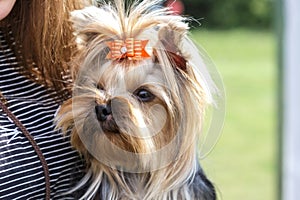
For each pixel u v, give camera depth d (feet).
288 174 16.83
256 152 35.81
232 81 52.42
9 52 9.18
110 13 8.88
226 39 68.80
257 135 38.96
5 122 8.57
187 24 8.78
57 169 8.84
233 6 74.23
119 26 8.74
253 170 32.76
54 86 9.20
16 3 9.28
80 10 9.12
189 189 9.47
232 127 40.65
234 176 31.91
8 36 9.33
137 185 9.44
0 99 8.68
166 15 8.86
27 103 8.85
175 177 9.23
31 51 9.21
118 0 8.92
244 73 55.26
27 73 9.13
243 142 37.63
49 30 9.21
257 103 46.03
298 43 16.06
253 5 75.92
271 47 65.21
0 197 8.35
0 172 8.30
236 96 47.93
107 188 9.43
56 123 8.81
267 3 75.51
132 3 8.99
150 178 9.32
